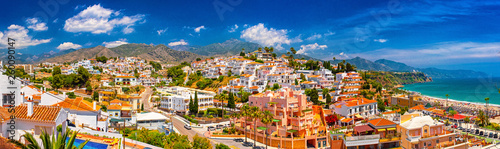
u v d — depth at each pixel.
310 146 101.38
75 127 60.41
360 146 88.56
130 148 60.16
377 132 91.06
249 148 95.06
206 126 128.75
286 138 98.69
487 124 154.12
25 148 35.00
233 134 109.06
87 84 196.62
